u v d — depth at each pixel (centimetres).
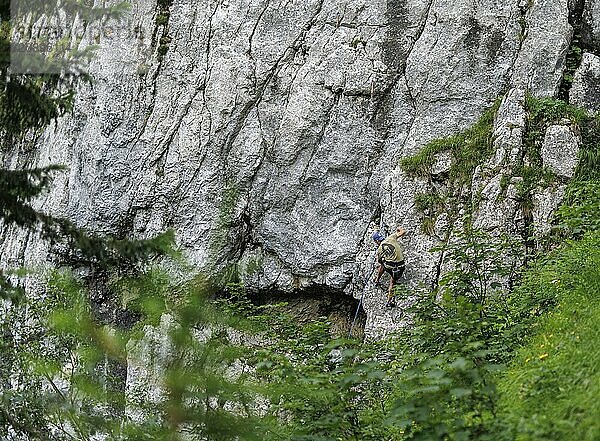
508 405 702
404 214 1752
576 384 679
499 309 1054
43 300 802
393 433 750
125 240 771
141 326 582
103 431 641
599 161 1569
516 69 1802
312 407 727
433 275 1681
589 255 1057
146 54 2041
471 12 1877
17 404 746
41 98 913
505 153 1625
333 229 1909
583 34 1795
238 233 1941
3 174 842
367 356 714
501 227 1559
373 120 1928
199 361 562
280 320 1119
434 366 657
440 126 1848
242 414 611
